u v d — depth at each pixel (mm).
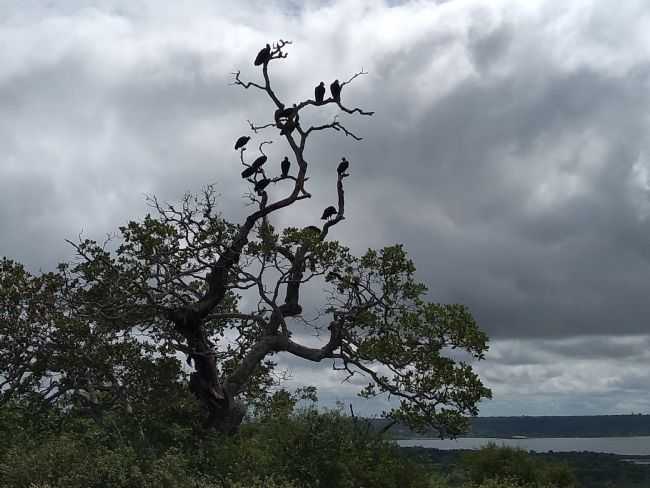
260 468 19562
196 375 24781
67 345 24812
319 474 19938
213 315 26641
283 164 26234
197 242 25422
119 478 16188
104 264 25109
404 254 25688
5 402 24297
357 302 26125
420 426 24703
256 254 25781
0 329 24609
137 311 25438
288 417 21891
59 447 17312
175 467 17266
